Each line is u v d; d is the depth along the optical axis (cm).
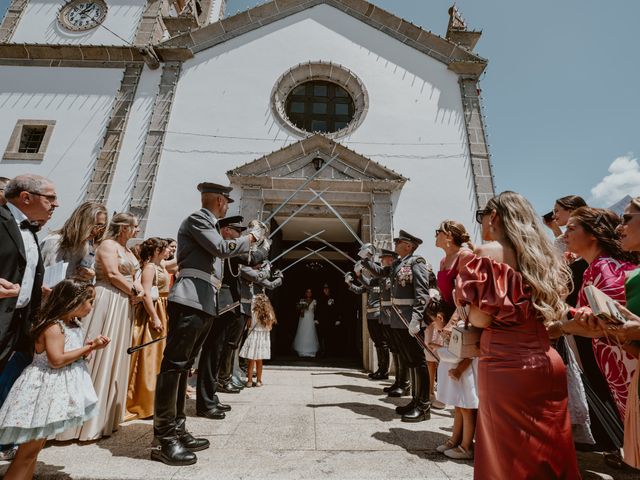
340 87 857
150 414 359
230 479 219
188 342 268
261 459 254
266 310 557
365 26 874
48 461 245
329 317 1138
